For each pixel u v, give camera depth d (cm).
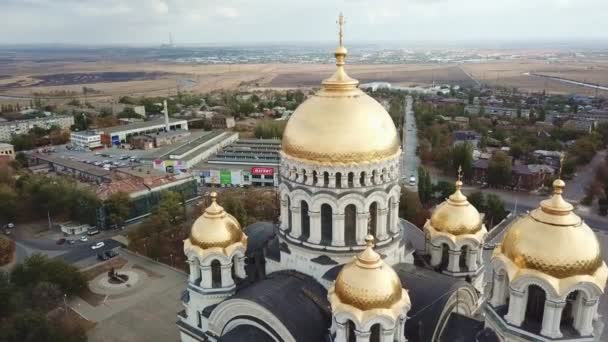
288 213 5909
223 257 5922
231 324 5544
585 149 19500
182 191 15188
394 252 5831
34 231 13238
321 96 5472
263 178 17500
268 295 5194
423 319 4962
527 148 19825
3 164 18112
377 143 5278
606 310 8375
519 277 3984
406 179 17762
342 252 5462
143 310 8888
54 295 8562
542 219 4034
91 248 11844
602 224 13075
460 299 5403
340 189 5288
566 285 3834
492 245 11356
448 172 18412
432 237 6475
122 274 10312
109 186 14112
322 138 5231
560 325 4112
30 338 7050
